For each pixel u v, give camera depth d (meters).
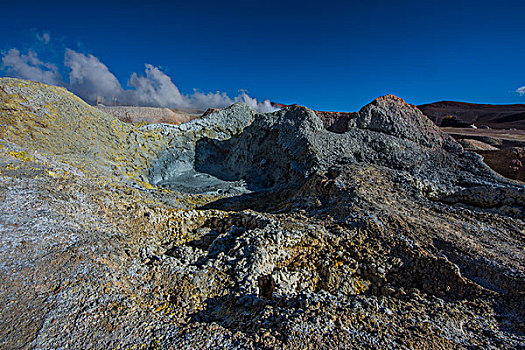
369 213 7.86
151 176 17.14
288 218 8.45
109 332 3.73
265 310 4.40
